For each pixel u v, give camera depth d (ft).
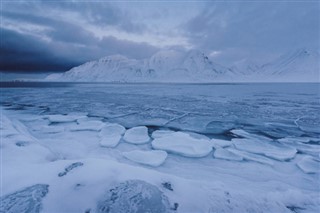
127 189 8.02
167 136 24.12
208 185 10.18
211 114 39.19
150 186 8.43
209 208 8.04
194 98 68.59
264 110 43.32
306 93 89.61
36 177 9.14
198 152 18.92
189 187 9.27
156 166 16.35
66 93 89.35
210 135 26.35
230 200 8.86
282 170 15.94
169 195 8.19
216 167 16.38
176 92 98.48
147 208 7.13
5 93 86.94
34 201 7.34
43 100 61.26
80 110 43.21
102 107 47.44
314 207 9.55
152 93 91.40
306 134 26.40
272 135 26.02
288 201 9.73
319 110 43.11
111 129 27.07
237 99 65.21
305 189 12.98
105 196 7.63
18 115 36.94
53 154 16.37
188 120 34.27
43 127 28.04
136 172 9.71
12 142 17.01
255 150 20.13
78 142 21.66
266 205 9.00
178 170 15.72
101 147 20.45
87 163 10.38
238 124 31.63
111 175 9.12
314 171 15.56
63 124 30.91
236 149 20.77
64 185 8.34
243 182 13.87
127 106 49.14
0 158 13.66
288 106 48.88
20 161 13.57
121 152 19.22
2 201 7.40
